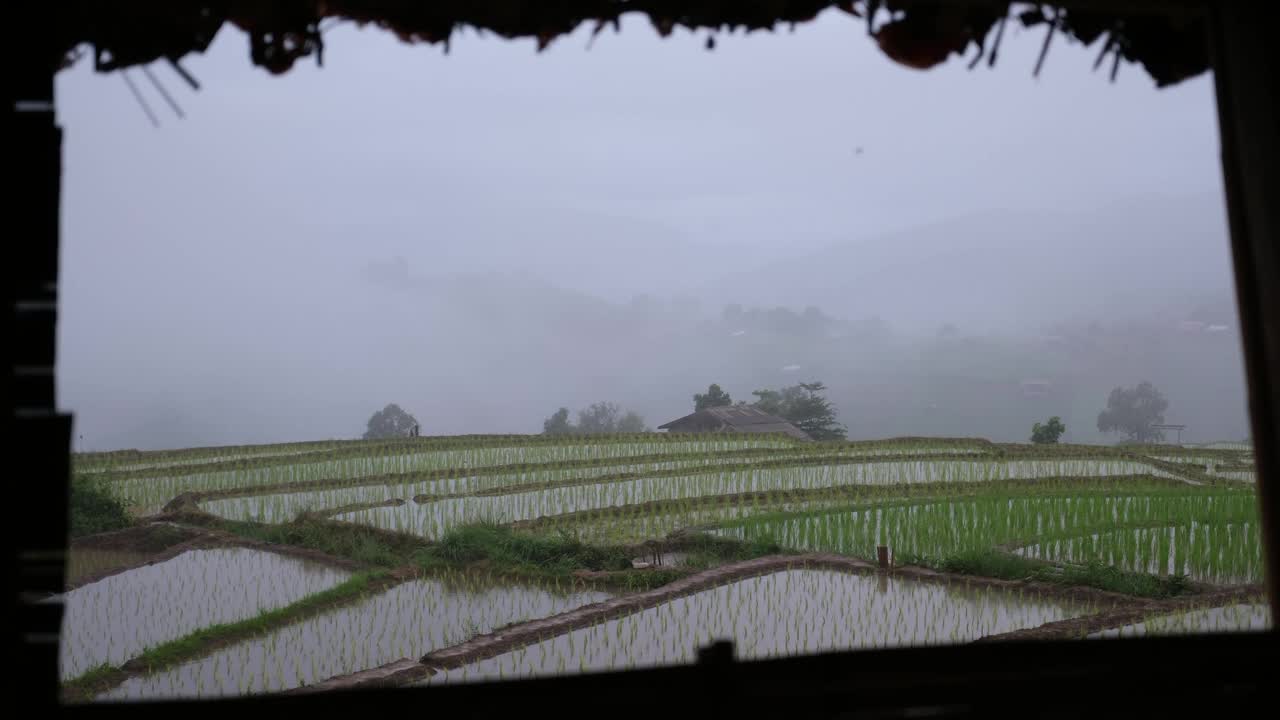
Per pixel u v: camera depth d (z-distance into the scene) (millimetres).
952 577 11086
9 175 2746
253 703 2922
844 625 9469
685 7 3455
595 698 2973
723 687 2941
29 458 2811
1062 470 19000
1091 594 10211
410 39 3438
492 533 12820
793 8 3502
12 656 2682
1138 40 3604
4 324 2727
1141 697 3039
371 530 13586
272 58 3350
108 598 10773
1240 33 3205
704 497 15773
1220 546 11852
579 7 3412
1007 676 3084
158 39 3152
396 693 3000
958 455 20281
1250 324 3238
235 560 12617
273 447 21875
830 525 13938
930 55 3559
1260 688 3064
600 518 14852
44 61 2852
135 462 20484
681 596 10578
